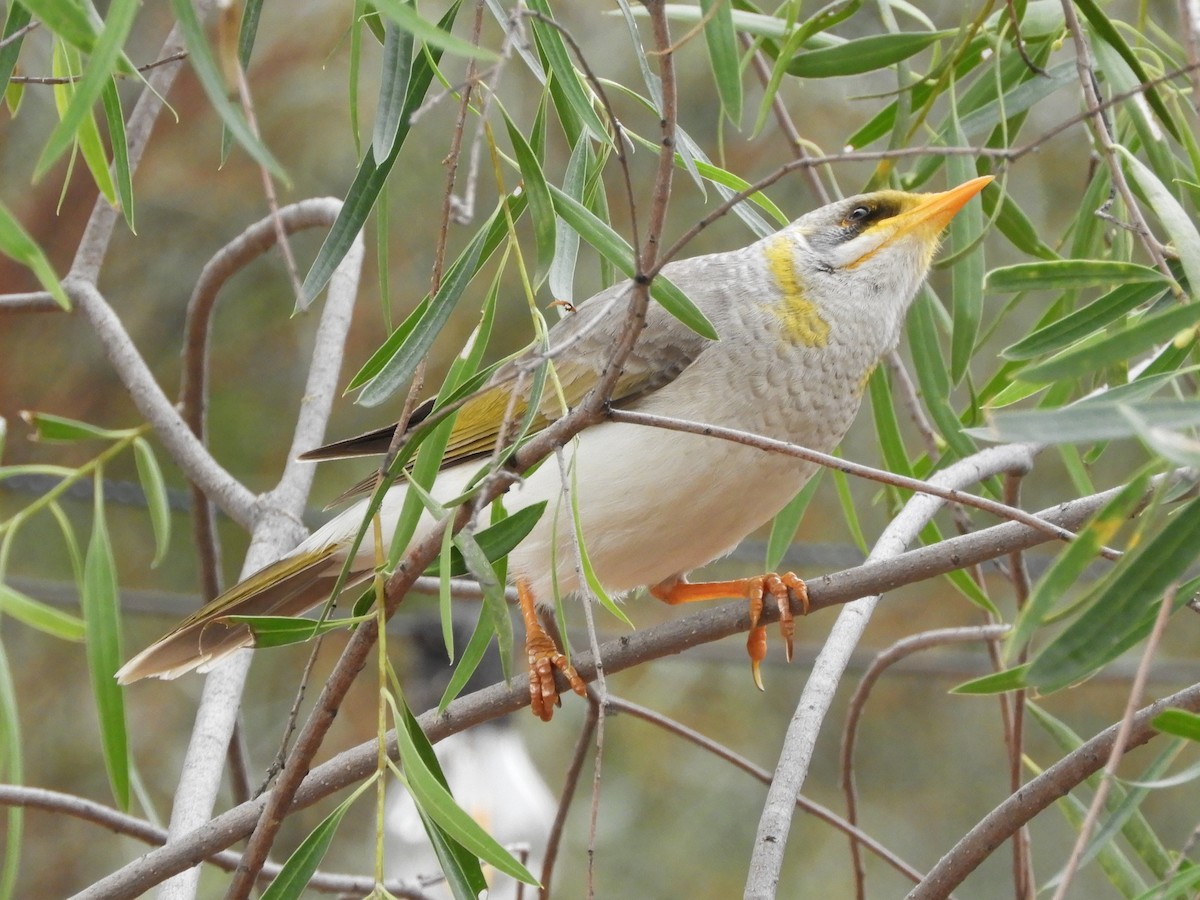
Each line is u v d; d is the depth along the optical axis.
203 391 9.73
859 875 7.83
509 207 5.30
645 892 15.02
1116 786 6.41
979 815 15.98
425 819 4.86
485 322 5.15
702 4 5.24
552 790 15.23
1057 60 8.73
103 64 3.92
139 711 15.36
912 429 15.30
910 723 16.45
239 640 7.81
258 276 15.73
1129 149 7.26
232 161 15.34
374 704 15.02
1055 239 14.45
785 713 16.16
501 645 4.48
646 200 15.04
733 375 7.32
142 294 15.74
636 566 7.48
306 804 5.86
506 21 4.87
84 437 7.51
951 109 7.09
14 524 6.64
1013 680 5.33
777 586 6.78
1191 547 4.05
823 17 6.72
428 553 4.72
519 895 7.37
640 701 15.89
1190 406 3.64
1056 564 3.93
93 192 15.35
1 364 15.76
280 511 8.57
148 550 15.77
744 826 15.46
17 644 15.54
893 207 7.74
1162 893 4.64
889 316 7.72
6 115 15.36
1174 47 7.97
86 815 6.68
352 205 5.26
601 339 7.46
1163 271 5.40
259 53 15.27
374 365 5.51
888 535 7.12
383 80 5.12
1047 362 4.11
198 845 5.83
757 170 15.05
